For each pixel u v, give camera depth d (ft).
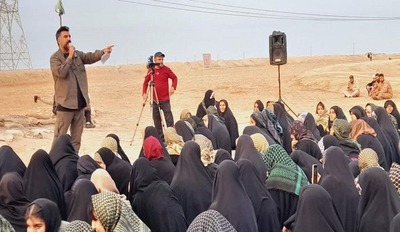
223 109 51.65
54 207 21.49
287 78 152.97
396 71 147.13
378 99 102.68
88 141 61.93
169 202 25.45
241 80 156.56
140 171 26.37
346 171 26.99
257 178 26.37
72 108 37.09
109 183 26.05
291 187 27.58
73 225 20.65
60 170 30.91
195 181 27.73
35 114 79.61
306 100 112.37
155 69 52.85
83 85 37.52
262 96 122.31
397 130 47.39
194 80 165.27
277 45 62.95
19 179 24.52
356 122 38.86
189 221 27.35
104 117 89.25
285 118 46.03
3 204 24.09
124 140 62.85
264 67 217.56
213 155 31.68
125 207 21.83
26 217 21.38
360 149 36.04
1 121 71.61
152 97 52.65
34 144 59.57
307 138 37.65
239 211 23.39
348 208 26.27
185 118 46.29
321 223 21.93
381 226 23.61
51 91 153.69
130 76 215.92
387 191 23.88
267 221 25.64
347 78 130.41
